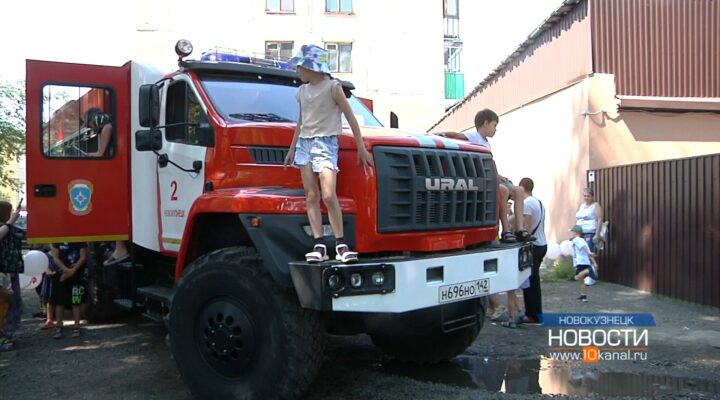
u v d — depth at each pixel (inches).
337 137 168.4
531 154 541.6
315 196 165.0
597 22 432.5
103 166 251.9
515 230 235.9
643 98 428.1
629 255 396.8
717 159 315.3
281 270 163.0
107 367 235.8
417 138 186.4
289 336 165.0
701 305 329.1
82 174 248.1
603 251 426.6
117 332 296.5
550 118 500.7
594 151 433.1
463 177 193.8
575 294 372.5
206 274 181.0
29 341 279.0
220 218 192.9
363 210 171.5
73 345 271.0
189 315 185.8
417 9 1154.0
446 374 222.8
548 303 345.1
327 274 152.9
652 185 372.5
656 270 369.1
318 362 169.6
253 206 170.2
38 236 239.9
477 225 199.9
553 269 440.1
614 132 434.9
